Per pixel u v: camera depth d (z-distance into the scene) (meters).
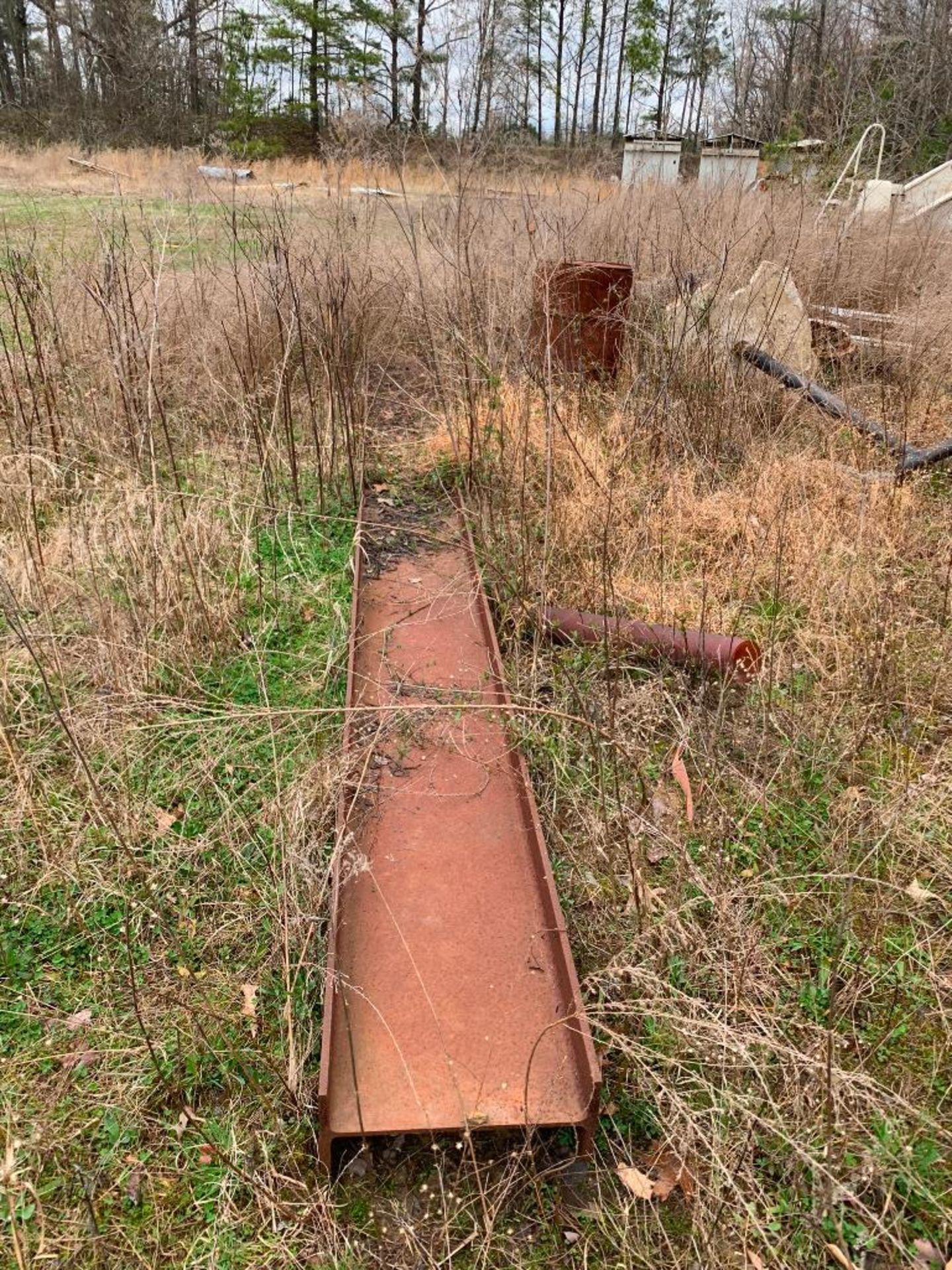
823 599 4.27
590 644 4.04
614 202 7.91
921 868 3.05
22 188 13.76
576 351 5.89
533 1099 2.25
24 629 3.69
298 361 5.94
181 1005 2.46
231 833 3.08
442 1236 2.08
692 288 6.09
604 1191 2.18
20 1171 2.15
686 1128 2.22
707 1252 2.03
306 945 2.48
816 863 3.04
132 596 3.93
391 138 6.15
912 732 3.61
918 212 8.97
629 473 5.04
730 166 10.70
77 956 2.74
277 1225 2.09
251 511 4.71
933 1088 2.41
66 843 3.04
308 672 3.91
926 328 6.21
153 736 3.43
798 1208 2.12
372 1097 2.25
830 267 7.07
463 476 5.25
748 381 5.83
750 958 2.65
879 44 14.20
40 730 3.48
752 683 3.81
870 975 2.67
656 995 2.38
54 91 29.55
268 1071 2.41
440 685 3.82
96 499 4.53
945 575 4.50
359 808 3.16
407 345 7.12
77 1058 2.43
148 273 5.82
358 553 4.57
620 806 2.90
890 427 5.65
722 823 3.04
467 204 6.27
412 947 2.66
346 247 6.33
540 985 2.56
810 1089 2.30
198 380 5.87
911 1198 2.18
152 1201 2.15
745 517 4.79
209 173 11.14
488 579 4.48
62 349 5.46
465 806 3.20
